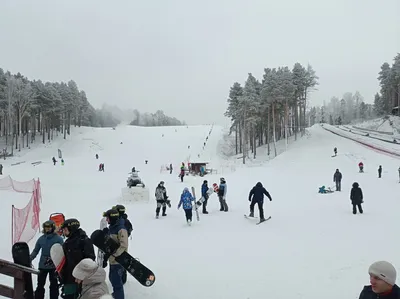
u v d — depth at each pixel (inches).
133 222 603.2
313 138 2691.9
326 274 328.8
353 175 1444.4
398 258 367.9
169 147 3142.2
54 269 253.8
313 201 814.5
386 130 3206.2
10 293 212.2
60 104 3095.5
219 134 3553.2
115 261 260.8
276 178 1460.4
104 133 3590.1
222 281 320.5
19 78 3294.8
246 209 715.4
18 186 1027.9
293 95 2635.3
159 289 303.3
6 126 2987.2
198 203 661.3
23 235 474.6
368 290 148.6
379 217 605.0
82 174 1649.9
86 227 562.6
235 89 2790.4
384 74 3641.7
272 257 389.1
